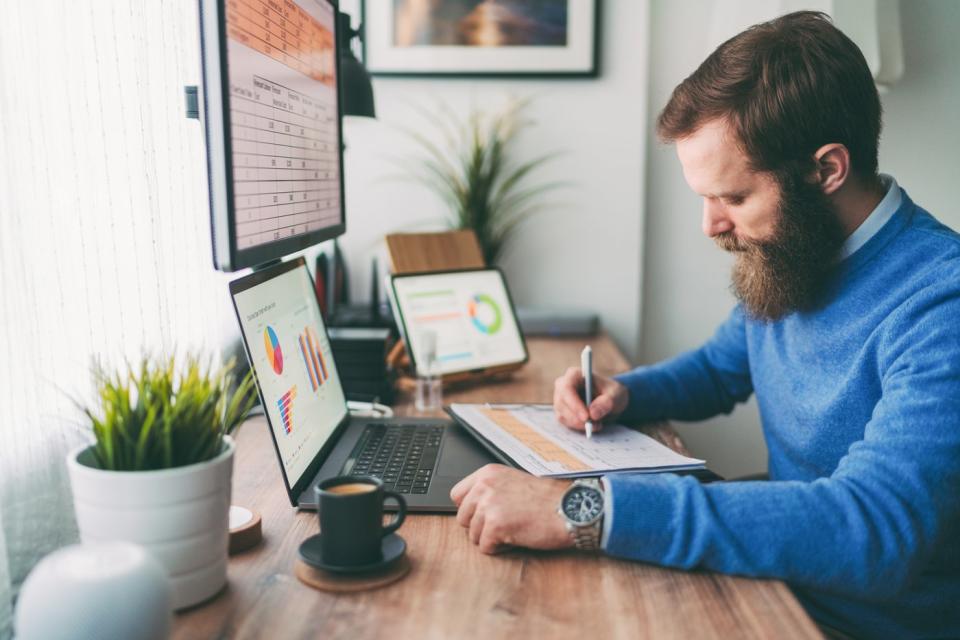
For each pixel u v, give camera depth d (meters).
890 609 1.01
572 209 2.30
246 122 0.84
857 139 0.98
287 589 0.72
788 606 0.70
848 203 1.04
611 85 2.25
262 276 0.94
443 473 1.01
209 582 0.69
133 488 0.64
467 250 1.80
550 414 1.28
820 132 0.96
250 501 0.93
